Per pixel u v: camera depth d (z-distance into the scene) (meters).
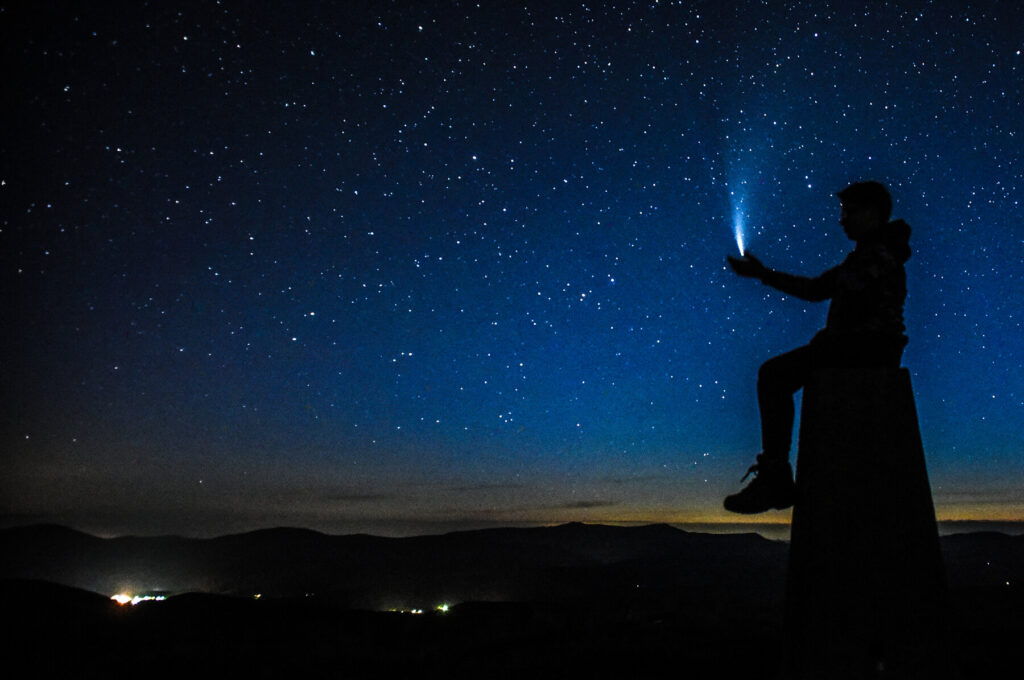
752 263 3.54
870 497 3.00
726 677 4.14
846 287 3.13
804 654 2.95
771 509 3.28
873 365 3.09
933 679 2.87
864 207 3.23
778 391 3.25
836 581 2.95
